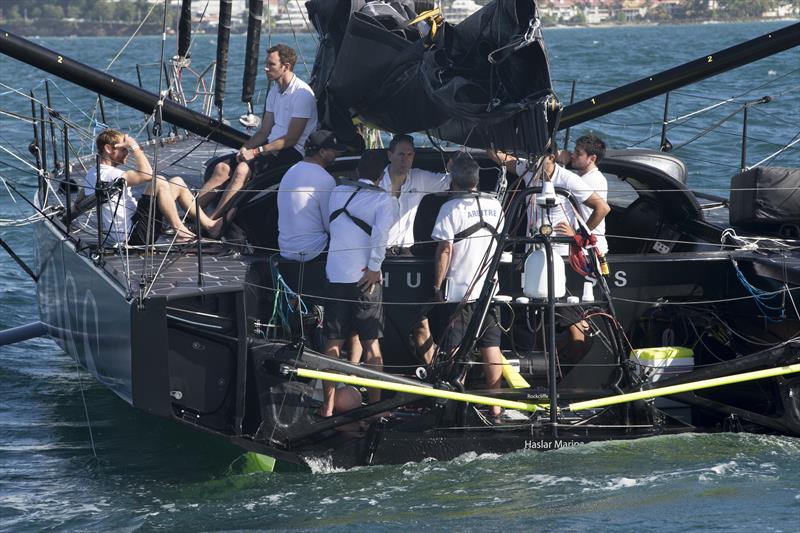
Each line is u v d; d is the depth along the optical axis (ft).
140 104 93.66
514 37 67.87
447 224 76.02
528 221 81.10
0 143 209.26
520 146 72.02
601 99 95.96
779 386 75.41
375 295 76.59
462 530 61.98
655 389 73.61
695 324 82.43
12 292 130.82
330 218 77.66
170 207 84.84
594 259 73.26
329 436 74.64
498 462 72.28
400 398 72.23
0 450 82.33
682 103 253.44
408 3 91.50
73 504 70.54
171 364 70.18
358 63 77.77
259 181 88.07
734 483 67.77
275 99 94.63
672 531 60.64
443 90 71.72
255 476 73.41
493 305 74.90
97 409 92.68
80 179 113.29
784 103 249.96
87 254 83.15
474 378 79.51
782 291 76.59
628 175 90.38
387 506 66.23
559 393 74.08
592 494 66.64
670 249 94.32
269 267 80.74
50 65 87.61
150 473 76.38
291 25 122.83
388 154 78.54
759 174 89.81
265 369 71.51
